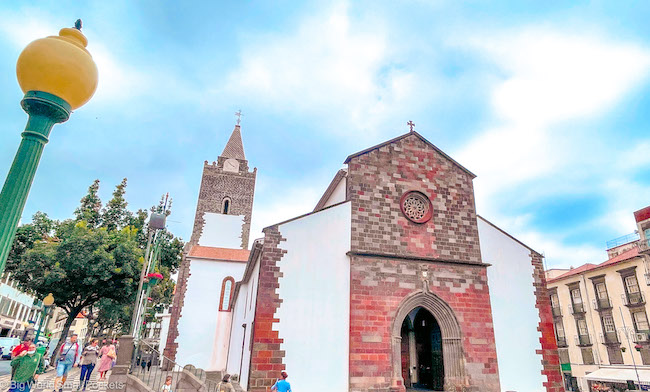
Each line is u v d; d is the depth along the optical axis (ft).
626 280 123.34
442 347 63.26
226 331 114.83
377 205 67.36
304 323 56.59
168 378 48.14
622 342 121.60
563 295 147.23
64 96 17.17
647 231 118.32
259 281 56.80
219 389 46.85
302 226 61.57
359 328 58.39
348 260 62.34
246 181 150.00
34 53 16.33
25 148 16.07
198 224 139.64
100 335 156.66
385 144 72.13
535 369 64.54
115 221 135.95
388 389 56.24
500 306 67.05
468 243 70.08
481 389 60.64
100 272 88.99
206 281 119.75
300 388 53.36
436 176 73.20
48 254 86.89
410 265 64.69
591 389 128.98
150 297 138.21
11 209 14.84
